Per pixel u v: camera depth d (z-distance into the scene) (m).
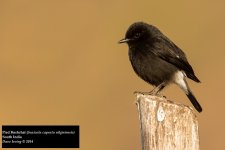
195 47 32.41
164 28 33.97
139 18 34.09
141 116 11.94
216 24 33.66
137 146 25.42
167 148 11.70
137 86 28.48
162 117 11.74
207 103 27.62
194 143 11.70
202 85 28.55
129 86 28.58
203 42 32.59
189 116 11.71
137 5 34.44
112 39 32.59
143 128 11.88
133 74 29.12
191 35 33.25
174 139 11.70
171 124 11.72
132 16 34.22
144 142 11.84
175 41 33.09
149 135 11.78
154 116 11.79
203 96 27.98
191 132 11.70
